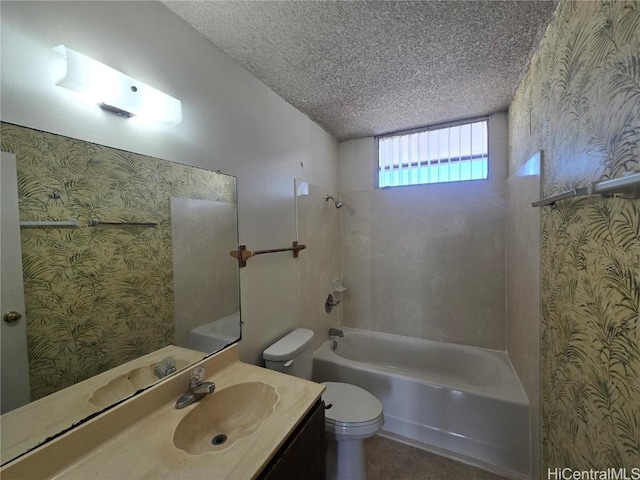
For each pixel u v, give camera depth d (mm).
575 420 943
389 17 1164
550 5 1092
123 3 956
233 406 1062
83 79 805
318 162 2367
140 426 854
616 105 685
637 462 626
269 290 1728
